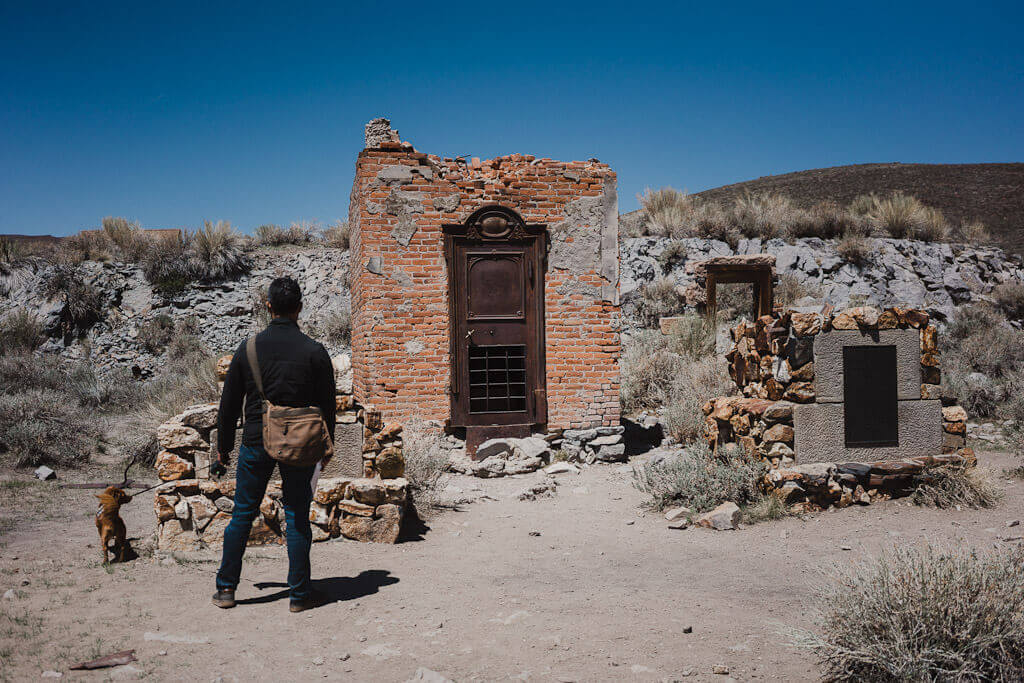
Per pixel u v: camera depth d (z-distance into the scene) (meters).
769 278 17.02
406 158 9.63
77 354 19.16
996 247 25.59
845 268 21.05
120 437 10.55
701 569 5.04
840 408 6.72
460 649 3.56
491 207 9.73
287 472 4.05
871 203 25.95
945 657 3.03
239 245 23.20
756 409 6.87
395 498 5.71
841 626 3.29
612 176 10.17
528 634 3.78
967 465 6.82
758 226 22.69
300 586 4.05
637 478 7.86
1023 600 3.16
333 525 5.64
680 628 3.85
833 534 5.80
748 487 6.64
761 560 5.22
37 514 6.75
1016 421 10.94
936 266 21.75
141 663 3.29
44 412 9.94
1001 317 20.08
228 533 4.09
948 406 7.08
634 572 5.00
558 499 7.59
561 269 9.97
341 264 23.34
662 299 19.72
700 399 11.88
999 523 5.95
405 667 3.33
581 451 9.95
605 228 10.12
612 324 10.11
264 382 3.96
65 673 3.16
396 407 9.58
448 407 9.70
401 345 9.60
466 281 9.75
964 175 62.62
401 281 9.61
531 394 9.89
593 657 3.47
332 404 4.18
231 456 5.42
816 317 6.73
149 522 6.48
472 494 7.74
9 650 3.39
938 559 3.37
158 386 17.00
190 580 4.60
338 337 20.20
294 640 3.64
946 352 16.77
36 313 19.61
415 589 4.53
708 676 3.24
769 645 3.61
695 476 6.84
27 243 23.08
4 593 4.28
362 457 5.89
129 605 4.10
